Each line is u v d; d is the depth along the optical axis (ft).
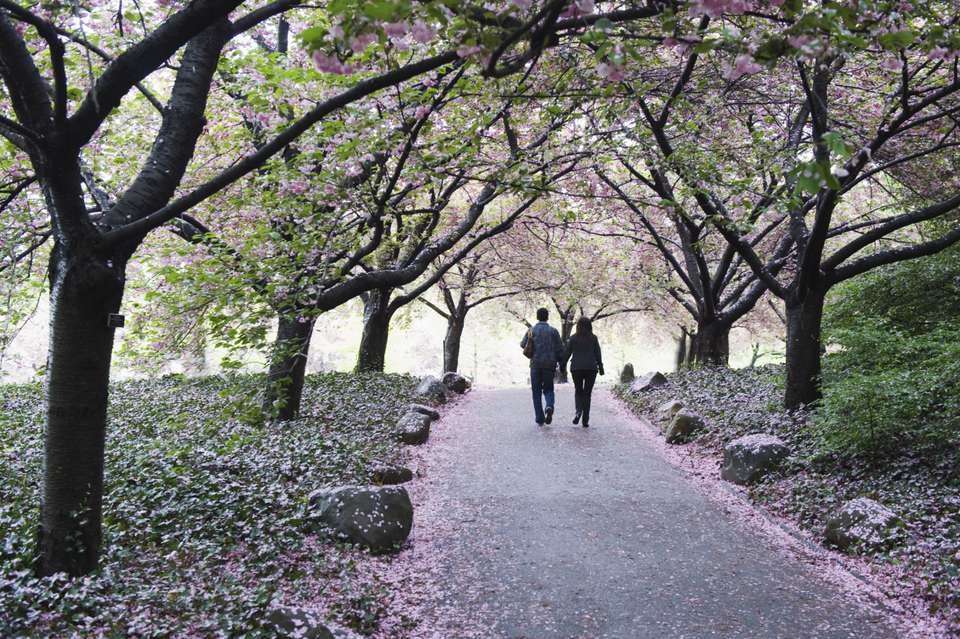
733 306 59.77
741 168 34.35
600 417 46.52
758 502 26.25
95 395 16.90
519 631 16.81
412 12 10.53
